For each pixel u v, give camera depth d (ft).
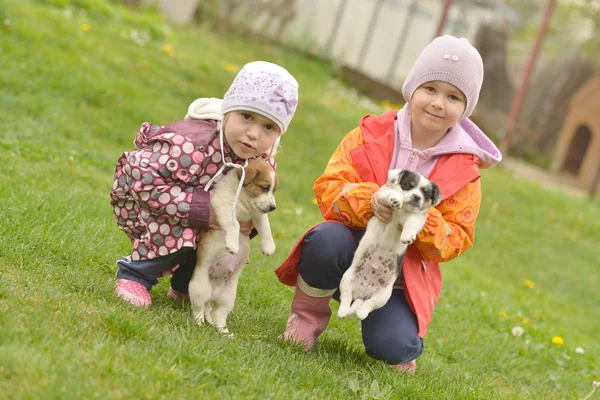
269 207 13.14
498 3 83.92
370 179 14.47
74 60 37.52
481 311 25.18
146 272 13.96
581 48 93.86
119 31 47.29
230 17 68.69
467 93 14.11
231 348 12.48
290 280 15.08
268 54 64.95
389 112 15.20
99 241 17.17
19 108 28.86
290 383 12.01
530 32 96.17
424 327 14.14
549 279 37.37
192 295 13.56
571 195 64.08
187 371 10.93
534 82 88.58
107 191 23.04
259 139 13.25
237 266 13.80
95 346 10.64
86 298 13.04
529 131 85.40
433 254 13.78
